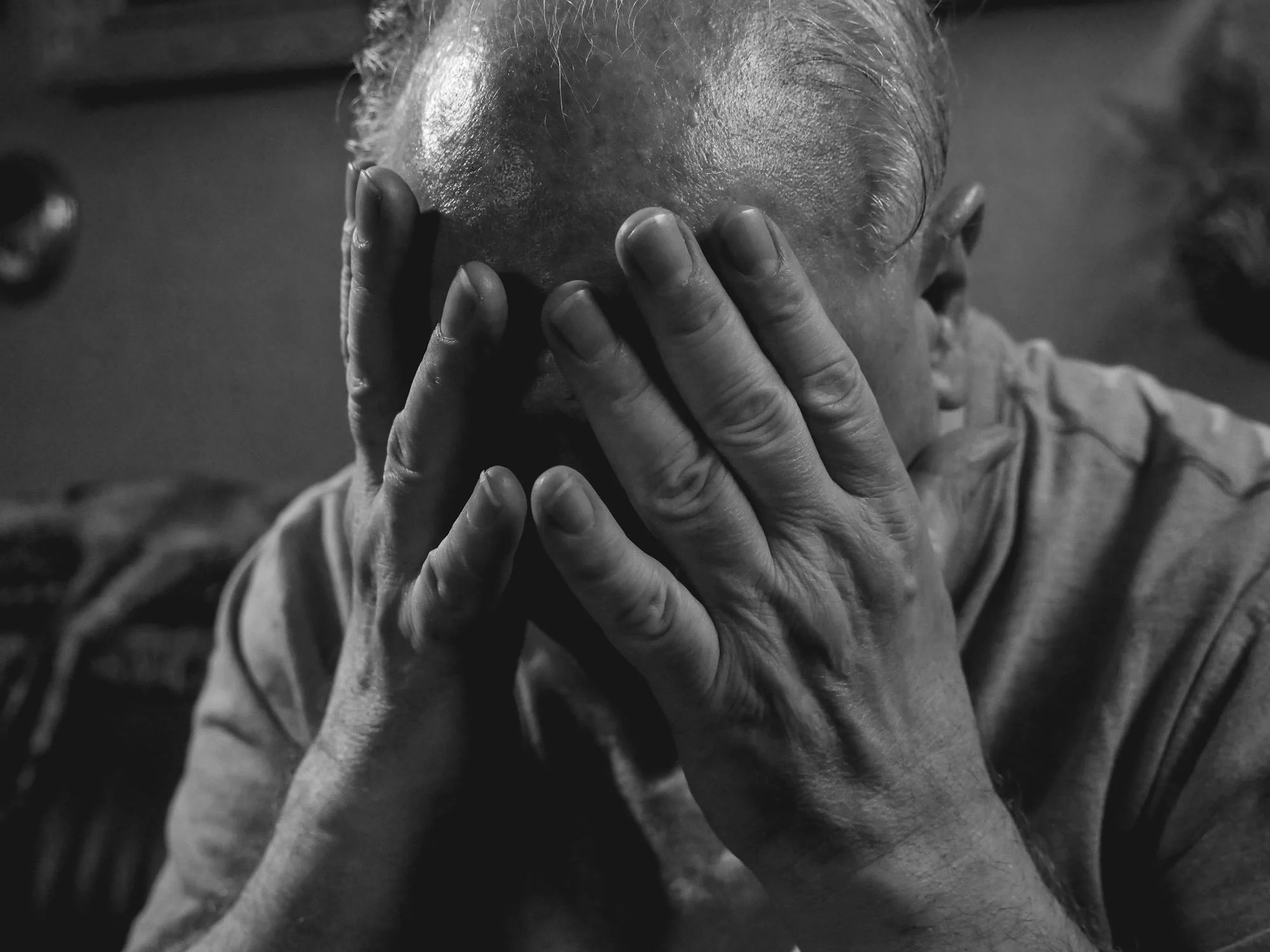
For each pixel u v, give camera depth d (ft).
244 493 5.40
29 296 6.72
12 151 6.71
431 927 2.11
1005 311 5.13
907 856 1.73
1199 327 4.82
